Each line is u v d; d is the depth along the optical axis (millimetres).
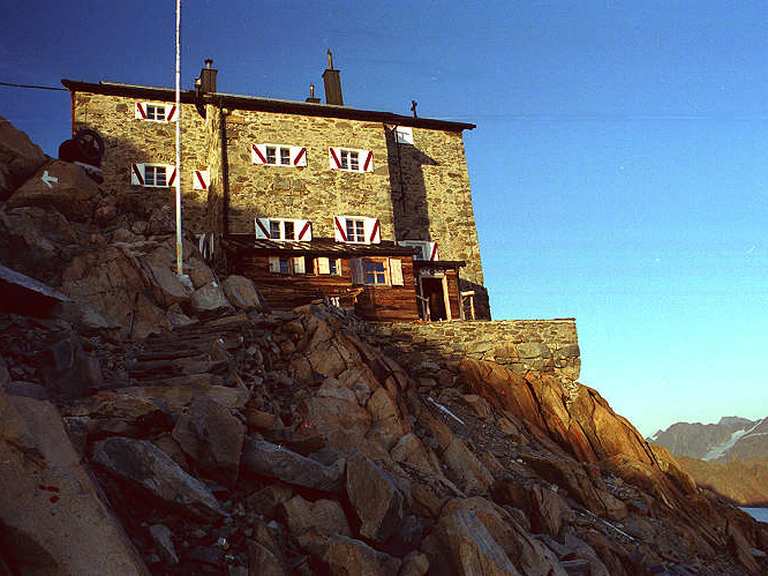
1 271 10117
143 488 6434
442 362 17578
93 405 7570
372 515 7559
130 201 20656
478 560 7344
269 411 9938
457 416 15273
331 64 28312
